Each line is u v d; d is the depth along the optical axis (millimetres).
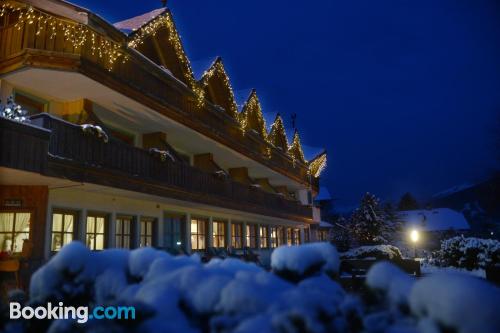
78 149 11555
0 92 12352
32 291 3340
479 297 2076
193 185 17672
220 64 21219
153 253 3449
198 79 19438
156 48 17750
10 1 12289
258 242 28797
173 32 17281
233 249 24422
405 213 65938
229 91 22359
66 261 3318
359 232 47438
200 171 18422
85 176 11742
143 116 16516
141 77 15156
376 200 48531
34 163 9844
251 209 23078
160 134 18547
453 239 23156
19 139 9469
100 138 12312
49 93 13820
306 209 32938
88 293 3342
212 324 2451
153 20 15883
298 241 37156
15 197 11922
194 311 2707
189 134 19344
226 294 2586
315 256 3256
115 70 13727
